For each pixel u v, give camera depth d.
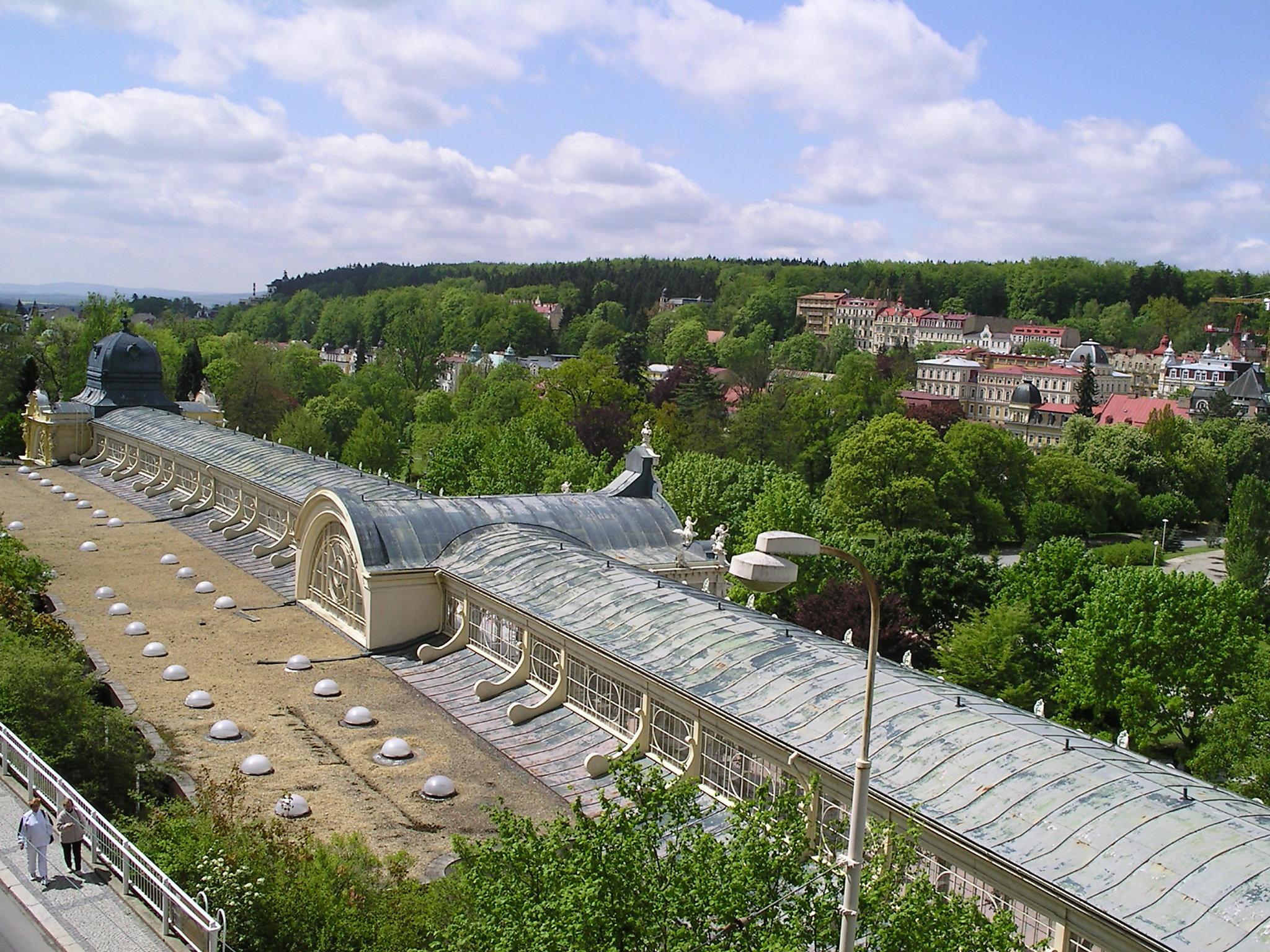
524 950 24.31
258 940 32.41
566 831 26.97
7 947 32.53
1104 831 31.45
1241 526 129.75
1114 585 82.31
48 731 44.88
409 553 65.56
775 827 25.92
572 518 74.81
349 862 36.47
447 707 55.50
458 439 139.75
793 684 43.41
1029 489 180.38
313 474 91.88
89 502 107.50
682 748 46.12
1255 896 27.89
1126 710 76.44
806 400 188.50
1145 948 27.69
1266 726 63.69
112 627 66.50
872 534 143.88
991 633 85.44
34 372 173.38
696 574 74.94
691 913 24.38
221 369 199.25
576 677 53.16
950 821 33.50
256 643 64.50
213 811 39.16
